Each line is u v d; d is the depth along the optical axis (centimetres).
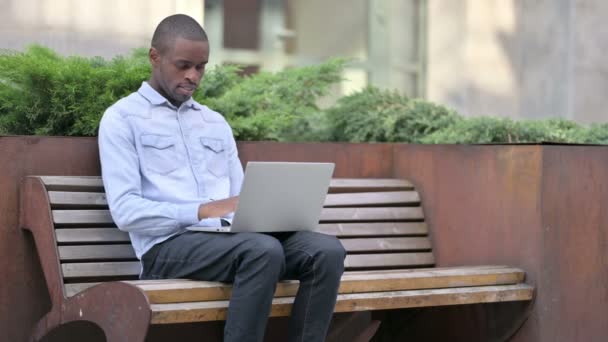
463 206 831
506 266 788
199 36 682
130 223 657
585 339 782
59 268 675
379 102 1000
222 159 718
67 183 704
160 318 593
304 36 1360
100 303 621
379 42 1404
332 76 996
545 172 764
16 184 704
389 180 874
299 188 646
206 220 693
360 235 828
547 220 766
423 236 862
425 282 724
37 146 712
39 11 1005
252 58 1319
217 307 619
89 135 769
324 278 633
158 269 665
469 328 824
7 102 762
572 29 1420
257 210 635
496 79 1397
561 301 772
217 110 856
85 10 1022
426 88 1409
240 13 1307
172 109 701
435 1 1405
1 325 697
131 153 675
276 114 895
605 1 1432
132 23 1041
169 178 689
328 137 995
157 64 694
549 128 920
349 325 835
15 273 703
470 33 1384
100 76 769
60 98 759
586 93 1423
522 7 1409
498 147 799
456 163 838
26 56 760
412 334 879
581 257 780
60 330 728
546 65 1418
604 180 790
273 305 646
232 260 620
